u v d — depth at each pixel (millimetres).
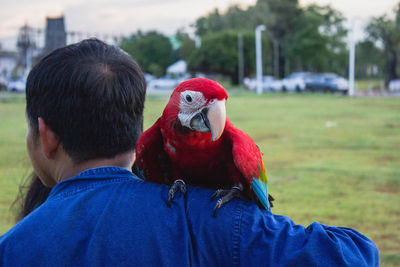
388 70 41875
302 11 58469
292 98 26734
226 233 1133
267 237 1114
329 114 16344
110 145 1243
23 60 32125
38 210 1170
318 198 5438
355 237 1177
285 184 6137
